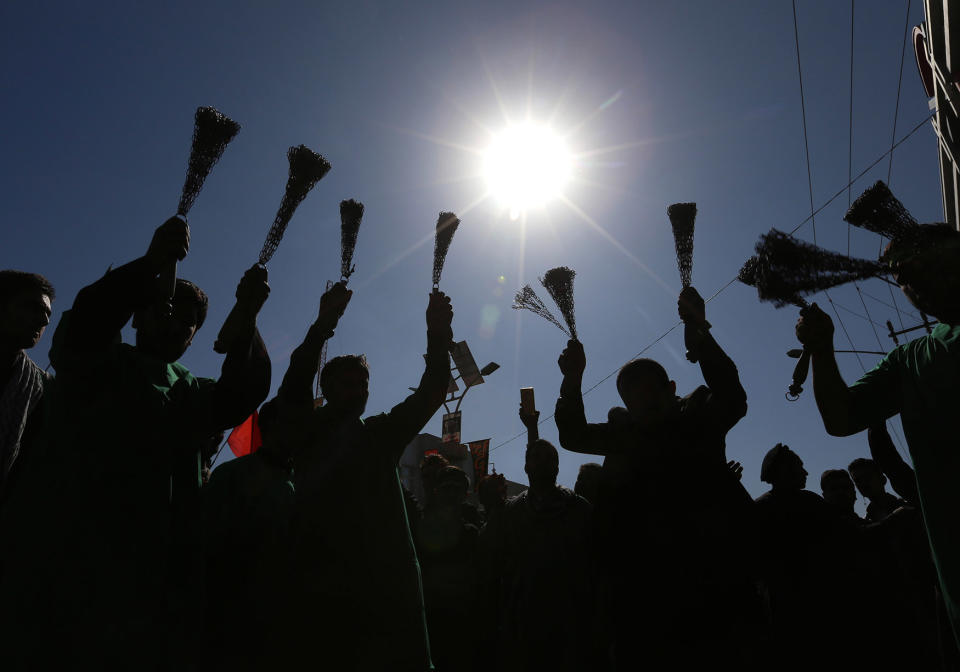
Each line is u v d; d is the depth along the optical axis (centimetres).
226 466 374
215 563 335
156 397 220
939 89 1048
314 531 277
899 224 211
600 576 302
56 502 194
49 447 202
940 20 1036
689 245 314
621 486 296
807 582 416
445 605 477
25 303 282
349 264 306
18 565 187
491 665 456
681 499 280
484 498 572
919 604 477
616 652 278
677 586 266
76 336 194
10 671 175
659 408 307
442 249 330
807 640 410
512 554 438
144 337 241
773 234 214
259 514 342
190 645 204
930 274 205
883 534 507
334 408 310
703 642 259
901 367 227
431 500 532
